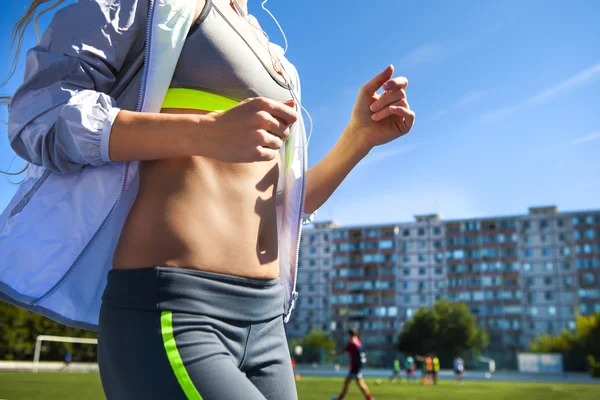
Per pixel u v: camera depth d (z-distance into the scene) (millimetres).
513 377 53281
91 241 1107
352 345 15031
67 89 979
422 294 95688
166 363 872
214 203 1045
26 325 56906
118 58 1079
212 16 1146
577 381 42125
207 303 952
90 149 934
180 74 1119
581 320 76250
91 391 14945
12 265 1143
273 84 1245
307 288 101625
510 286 92375
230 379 886
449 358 75938
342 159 1508
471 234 95938
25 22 1248
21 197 1137
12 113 1005
